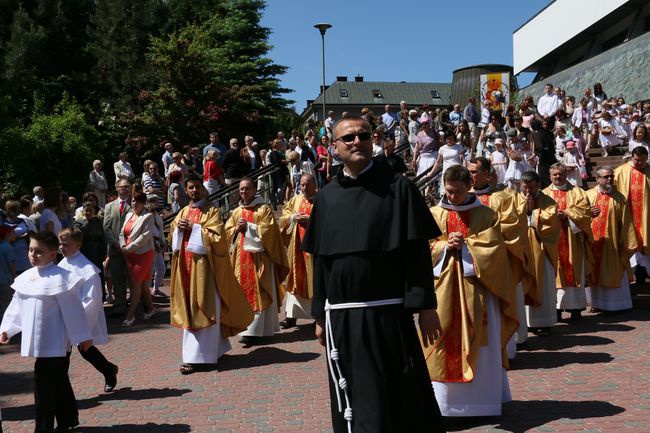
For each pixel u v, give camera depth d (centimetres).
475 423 569
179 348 911
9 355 918
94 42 3428
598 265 984
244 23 3719
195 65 2997
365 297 382
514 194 738
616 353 775
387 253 381
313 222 405
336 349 386
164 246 1294
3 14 3222
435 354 566
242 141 3222
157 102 3078
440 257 579
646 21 3375
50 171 2702
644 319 947
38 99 2948
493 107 2189
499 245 575
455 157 1448
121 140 3109
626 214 983
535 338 870
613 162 1669
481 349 570
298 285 978
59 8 3297
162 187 1622
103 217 1207
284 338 943
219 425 594
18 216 1129
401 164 1069
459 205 590
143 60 3397
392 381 379
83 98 3338
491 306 580
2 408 674
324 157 1820
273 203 1744
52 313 568
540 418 575
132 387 726
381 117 2230
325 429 574
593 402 611
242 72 3609
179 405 657
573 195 948
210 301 774
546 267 870
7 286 1066
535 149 1425
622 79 3028
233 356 851
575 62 4294
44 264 577
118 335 1002
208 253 780
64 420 586
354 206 387
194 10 3878
